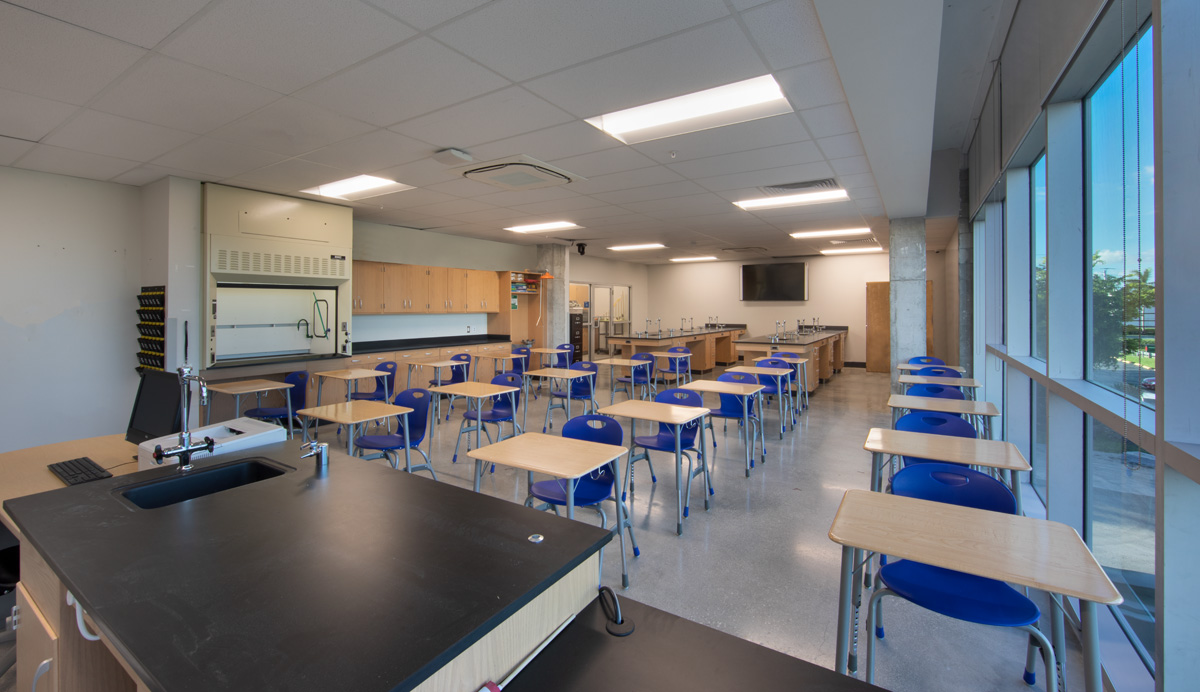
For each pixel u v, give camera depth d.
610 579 2.62
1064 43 2.23
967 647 2.12
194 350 4.56
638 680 0.82
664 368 8.30
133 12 2.04
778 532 3.17
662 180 4.74
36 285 4.18
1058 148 2.57
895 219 6.49
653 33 2.24
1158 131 1.25
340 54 2.39
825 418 6.52
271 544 1.06
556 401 7.79
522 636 0.88
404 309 7.38
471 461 4.65
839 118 3.26
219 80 2.65
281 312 5.39
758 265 12.50
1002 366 4.59
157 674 0.67
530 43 2.31
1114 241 2.26
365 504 1.29
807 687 0.80
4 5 1.98
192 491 1.60
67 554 1.02
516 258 9.36
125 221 4.65
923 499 1.93
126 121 3.18
